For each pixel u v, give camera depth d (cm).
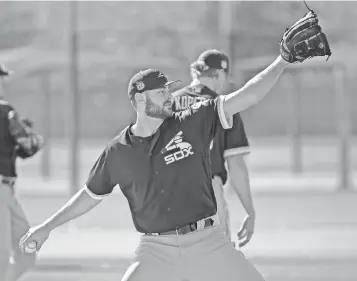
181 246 1183
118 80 6606
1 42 5422
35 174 7312
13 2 5409
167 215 1181
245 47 5000
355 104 11056
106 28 5400
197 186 1183
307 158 9000
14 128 1734
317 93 11744
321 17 5072
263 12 4941
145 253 1195
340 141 5391
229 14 4822
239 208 4325
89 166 7794
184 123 1184
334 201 4756
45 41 5391
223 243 1195
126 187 1202
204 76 1631
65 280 2478
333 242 3139
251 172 7344
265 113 11806
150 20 5347
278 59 1115
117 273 2612
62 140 11288
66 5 5388
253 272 1192
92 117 11450
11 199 1750
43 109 6244
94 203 1239
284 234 3372
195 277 1184
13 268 1764
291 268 2675
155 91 1170
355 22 5072
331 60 4944
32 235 1248
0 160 1727
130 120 11362
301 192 5353
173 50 5338
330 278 2486
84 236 3391
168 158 1176
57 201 4841
